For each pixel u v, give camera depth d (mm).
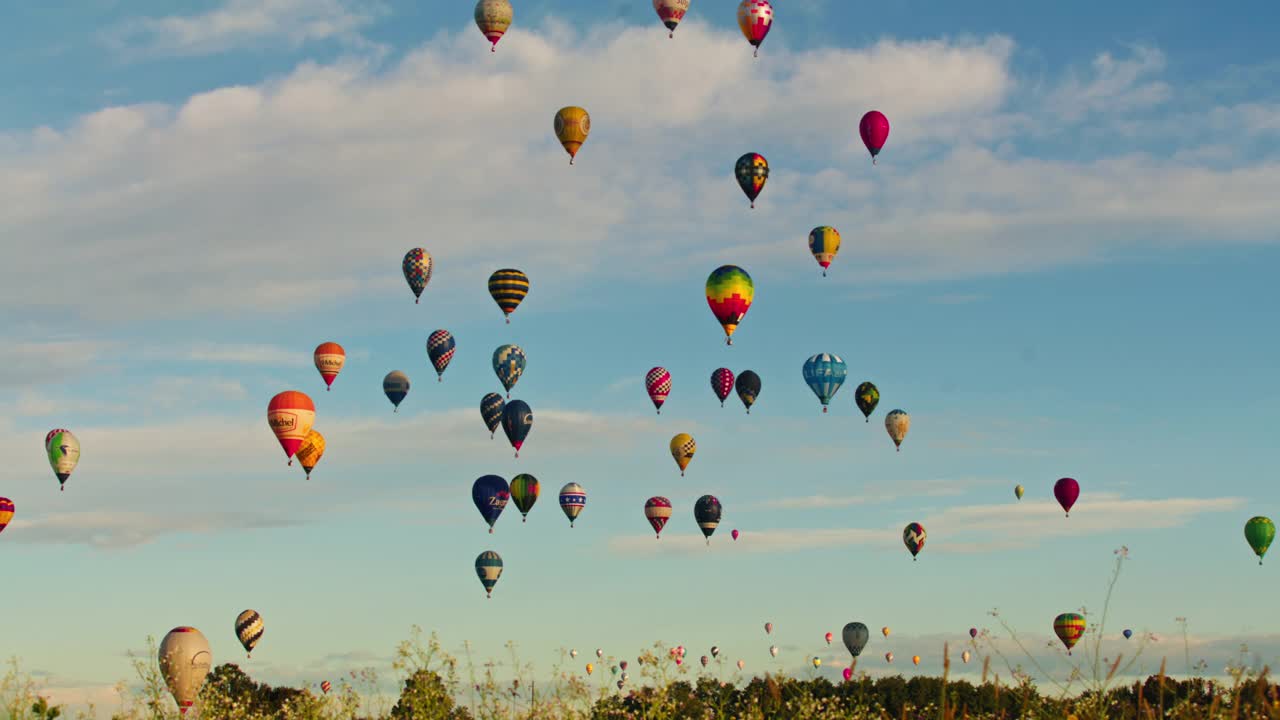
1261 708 17625
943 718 17359
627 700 27125
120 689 27609
